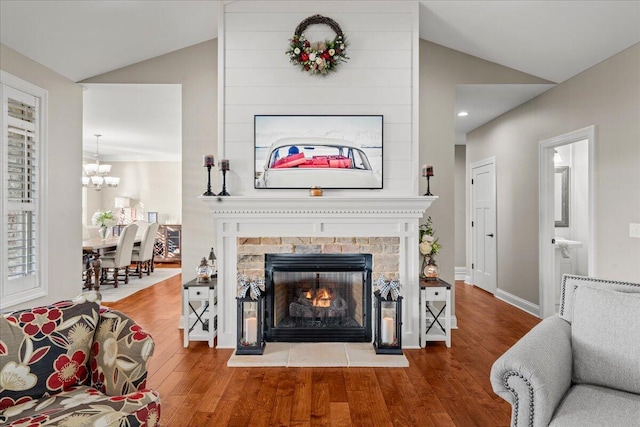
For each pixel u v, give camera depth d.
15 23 3.04
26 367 1.58
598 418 1.43
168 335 3.75
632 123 3.15
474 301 5.16
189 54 4.06
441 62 4.09
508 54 3.86
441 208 4.07
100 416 1.42
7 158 3.25
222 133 3.47
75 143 4.13
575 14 3.03
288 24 3.50
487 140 5.75
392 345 3.21
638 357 1.65
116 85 4.14
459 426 2.18
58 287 3.89
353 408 2.38
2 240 3.19
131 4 3.19
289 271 3.42
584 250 5.27
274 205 3.29
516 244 4.93
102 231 6.74
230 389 2.63
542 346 1.66
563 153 5.38
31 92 3.49
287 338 3.44
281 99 3.49
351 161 3.46
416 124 3.47
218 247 3.38
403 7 3.50
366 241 3.41
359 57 3.50
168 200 9.56
